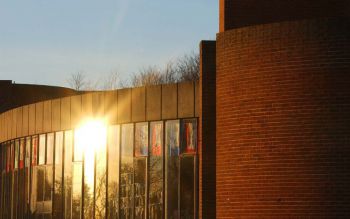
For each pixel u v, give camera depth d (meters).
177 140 32.12
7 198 44.75
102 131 35.88
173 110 32.38
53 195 39.03
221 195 27.20
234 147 26.73
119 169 34.81
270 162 25.73
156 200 32.88
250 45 26.47
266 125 25.89
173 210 32.06
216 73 27.81
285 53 25.66
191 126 31.67
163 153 32.69
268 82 25.94
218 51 27.58
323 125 24.95
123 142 34.72
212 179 28.67
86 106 36.88
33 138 41.19
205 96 28.80
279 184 25.50
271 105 25.83
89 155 36.59
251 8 28.77
